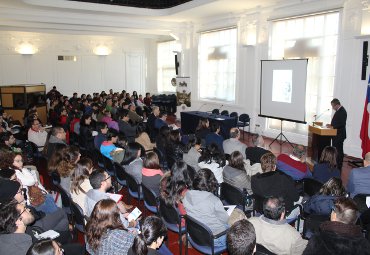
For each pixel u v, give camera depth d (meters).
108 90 16.73
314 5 7.77
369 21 6.51
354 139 7.13
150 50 17.20
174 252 3.55
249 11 9.66
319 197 2.97
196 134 6.64
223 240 2.81
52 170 4.00
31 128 6.38
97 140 5.67
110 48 16.47
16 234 2.11
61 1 9.05
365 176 3.49
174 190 3.15
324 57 7.82
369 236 2.55
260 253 1.98
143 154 5.12
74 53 15.68
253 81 9.89
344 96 7.25
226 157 4.82
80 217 3.02
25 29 13.13
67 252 2.62
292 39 8.60
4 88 10.70
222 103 11.38
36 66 14.88
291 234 2.20
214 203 2.80
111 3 9.93
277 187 3.18
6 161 3.51
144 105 12.98
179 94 13.05
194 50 12.63
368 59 6.66
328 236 1.91
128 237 2.21
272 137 9.43
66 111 9.39
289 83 7.97
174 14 10.70
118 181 4.66
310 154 6.87
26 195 3.10
